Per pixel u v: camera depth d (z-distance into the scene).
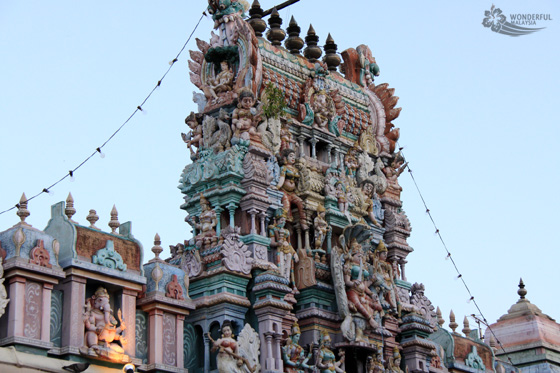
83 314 29.52
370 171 40.94
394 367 38.41
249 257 34.66
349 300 36.47
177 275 32.59
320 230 37.16
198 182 36.19
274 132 37.09
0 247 28.86
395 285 39.84
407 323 39.50
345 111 40.78
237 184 35.81
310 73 40.12
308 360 35.03
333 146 39.66
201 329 33.97
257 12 40.34
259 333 33.81
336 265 36.47
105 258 30.42
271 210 36.38
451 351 41.81
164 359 31.48
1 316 28.06
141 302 31.58
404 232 41.47
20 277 28.30
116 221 31.69
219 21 38.16
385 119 42.69
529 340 48.44
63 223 30.28
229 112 37.16
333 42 42.59
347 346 35.91
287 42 41.00
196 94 38.38
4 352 26.91
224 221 35.88
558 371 48.50
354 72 43.03
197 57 38.66
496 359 44.97
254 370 32.72
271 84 37.38
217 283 34.03
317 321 36.03
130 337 30.69
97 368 29.42
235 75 37.56
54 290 29.39
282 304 34.09
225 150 36.34
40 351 28.36
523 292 50.62
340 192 38.41
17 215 29.47
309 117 39.00
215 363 33.25
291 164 37.69
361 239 38.03
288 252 35.84
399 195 42.25
